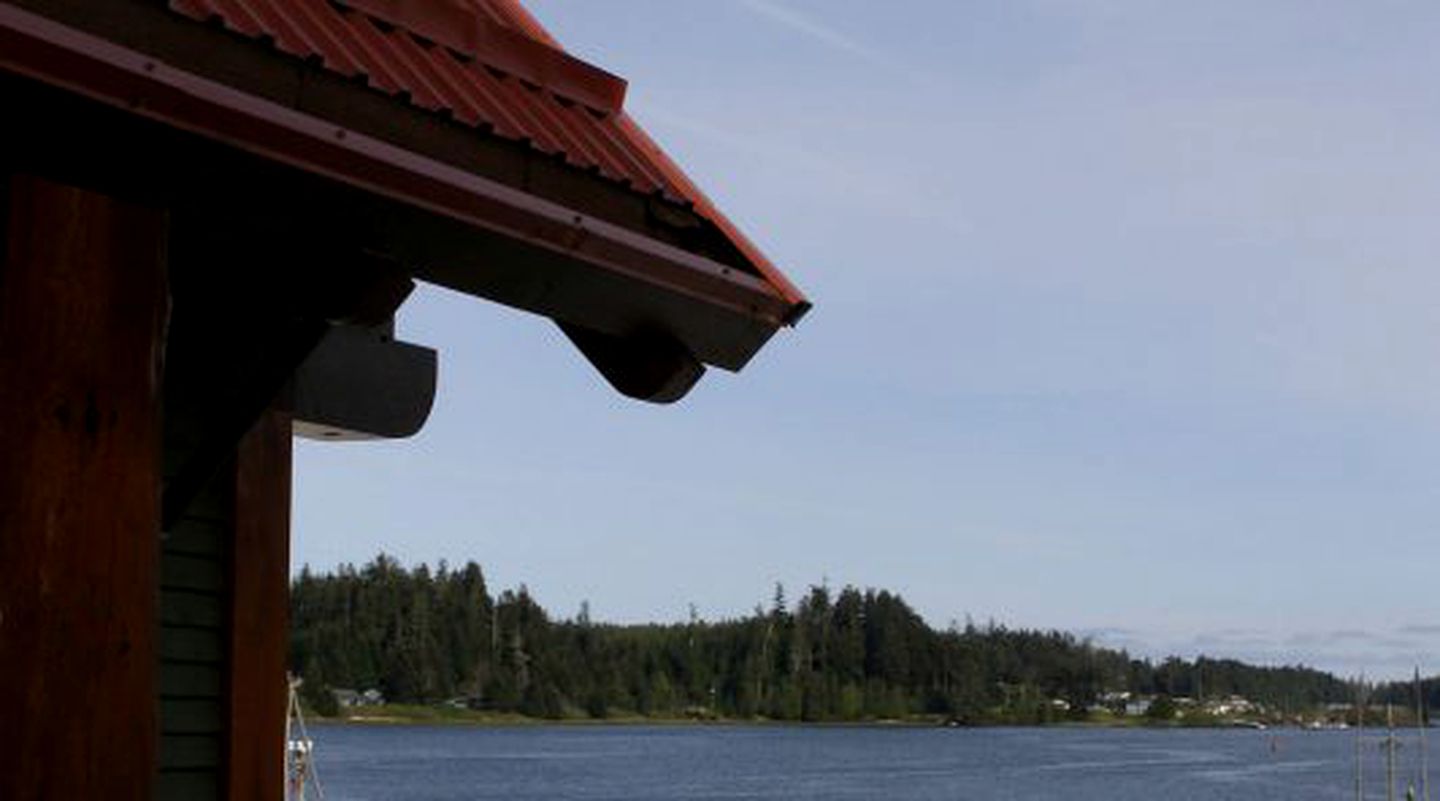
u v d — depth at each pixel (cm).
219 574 545
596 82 528
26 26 340
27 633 356
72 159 375
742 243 525
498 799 10706
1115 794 12188
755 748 18362
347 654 18775
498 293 465
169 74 362
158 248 387
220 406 534
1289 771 15825
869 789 12200
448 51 486
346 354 634
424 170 413
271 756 550
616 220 488
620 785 12225
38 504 360
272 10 412
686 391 527
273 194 401
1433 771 16100
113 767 367
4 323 359
